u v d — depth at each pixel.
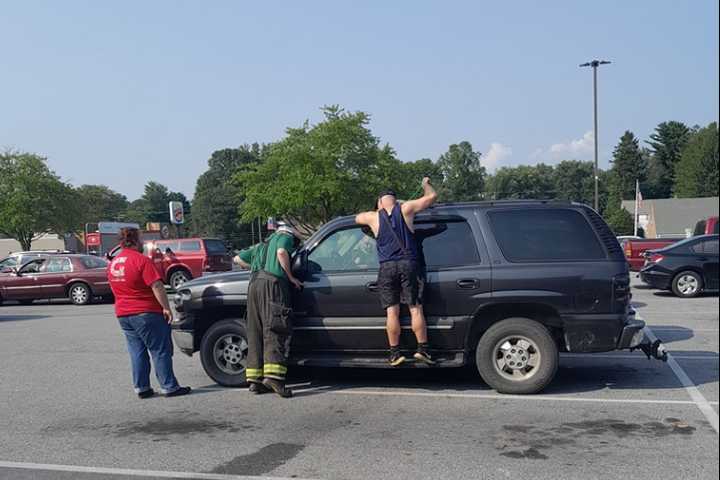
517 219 6.97
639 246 21.12
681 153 97.94
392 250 6.70
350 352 7.15
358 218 7.00
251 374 7.19
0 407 6.97
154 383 8.04
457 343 6.86
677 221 66.94
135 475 4.88
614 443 5.25
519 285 6.71
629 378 7.50
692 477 4.50
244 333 7.57
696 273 15.89
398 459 5.01
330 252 7.24
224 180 100.00
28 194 45.66
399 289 6.73
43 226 46.84
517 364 6.79
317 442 5.48
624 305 6.69
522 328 6.72
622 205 79.06
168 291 22.53
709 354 8.83
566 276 6.67
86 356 10.01
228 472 4.86
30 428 6.16
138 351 7.23
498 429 5.69
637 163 103.25
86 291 19.27
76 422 6.33
